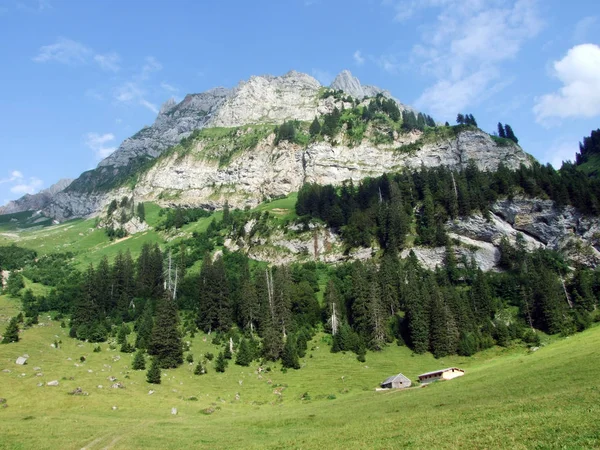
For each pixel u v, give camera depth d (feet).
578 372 201.98
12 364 332.19
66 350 394.93
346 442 149.18
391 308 489.67
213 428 218.18
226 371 379.14
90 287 496.23
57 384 296.92
